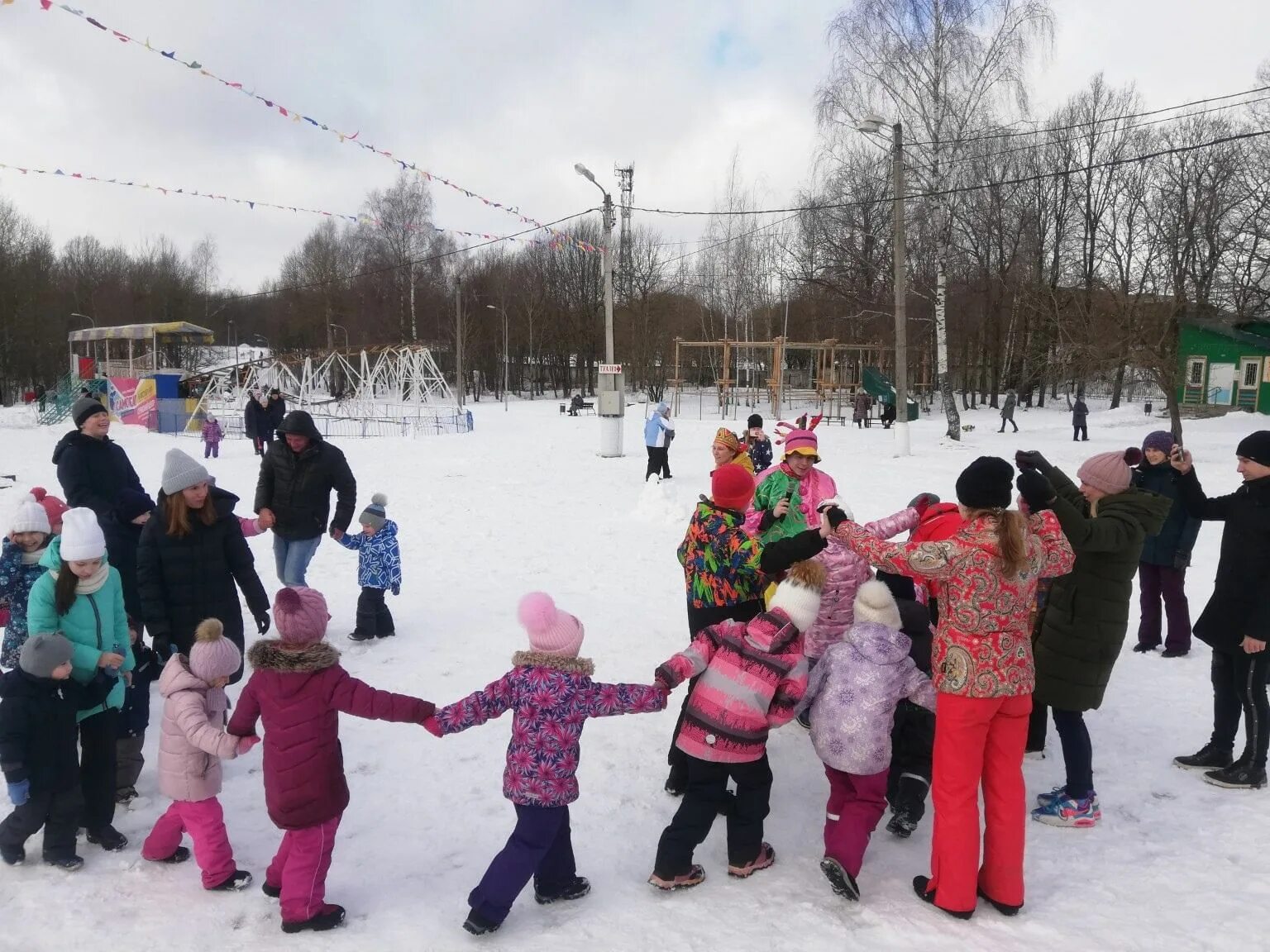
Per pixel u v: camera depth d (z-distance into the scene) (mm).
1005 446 22344
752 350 50719
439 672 5953
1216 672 4492
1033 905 3365
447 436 27047
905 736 4102
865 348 38406
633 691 3352
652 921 3244
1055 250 39906
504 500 13594
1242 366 32094
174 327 36344
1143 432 27219
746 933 3168
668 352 57562
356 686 3197
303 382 40781
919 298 41344
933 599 4914
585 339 63688
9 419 36500
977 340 42812
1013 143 33312
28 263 56031
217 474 17484
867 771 3471
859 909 3330
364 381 38906
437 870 3625
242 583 4902
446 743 4859
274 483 6391
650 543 10383
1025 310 35594
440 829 3961
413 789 4328
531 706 3238
